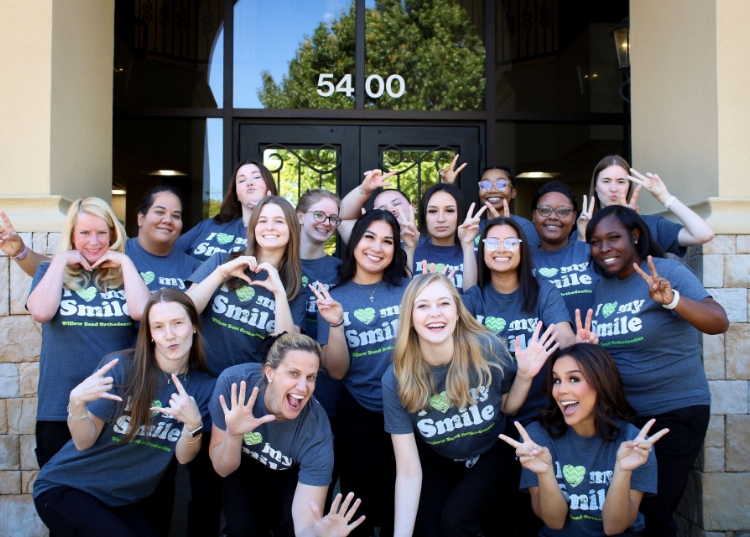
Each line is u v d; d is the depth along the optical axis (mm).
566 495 2652
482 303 3131
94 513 2604
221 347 3018
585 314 3242
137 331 3004
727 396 3551
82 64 3957
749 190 3600
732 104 3588
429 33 5172
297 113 5051
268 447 2736
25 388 3447
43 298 2768
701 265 3572
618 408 2641
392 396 2756
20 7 3533
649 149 4320
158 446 2744
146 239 3344
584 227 3611
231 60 5078
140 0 5043
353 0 5160
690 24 3836
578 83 5199
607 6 5207
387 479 3105
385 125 5090
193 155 5066
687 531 3676
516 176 5168
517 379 2750
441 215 3537
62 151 3686
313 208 3449
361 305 3121
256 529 2721
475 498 2750
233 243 3559
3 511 3438
